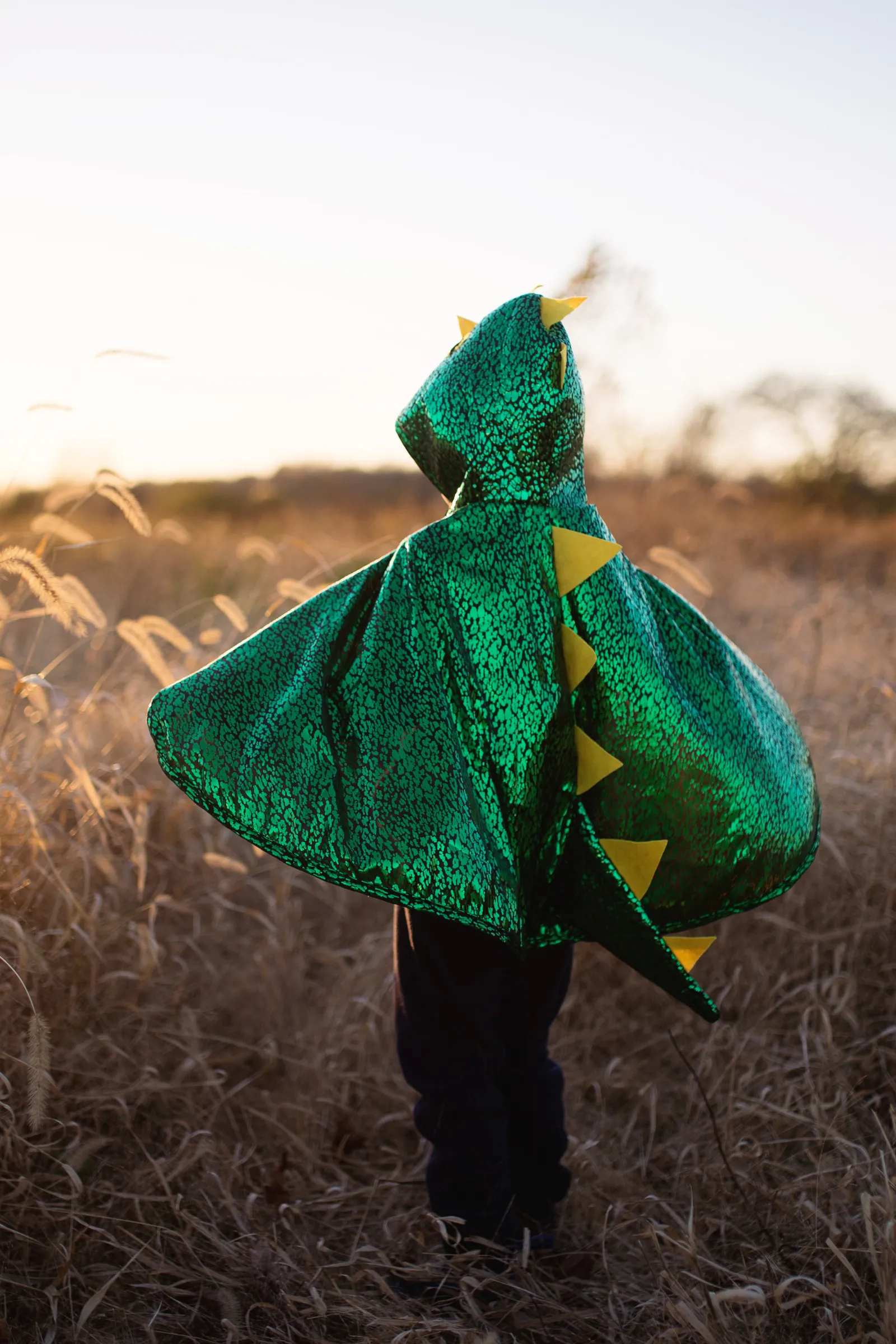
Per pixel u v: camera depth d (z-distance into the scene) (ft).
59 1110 7.16
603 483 34.17
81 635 7.96
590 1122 8.30
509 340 5.35
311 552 10.91
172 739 5.04
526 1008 6.14
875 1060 8.52
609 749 5.27
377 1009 8.94
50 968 7.60
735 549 27.45
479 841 4.88
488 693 5.01
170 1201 6.46
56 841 8.34
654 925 5.58
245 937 10.17
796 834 5.88
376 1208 7.24
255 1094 8.30
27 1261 6.26
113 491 8.68
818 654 14.03
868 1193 6.31
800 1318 5.81
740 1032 9.07
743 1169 7.30
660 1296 5.86
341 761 4.98
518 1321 5.81
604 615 5.28
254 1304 5.93
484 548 5.18
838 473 45.06
